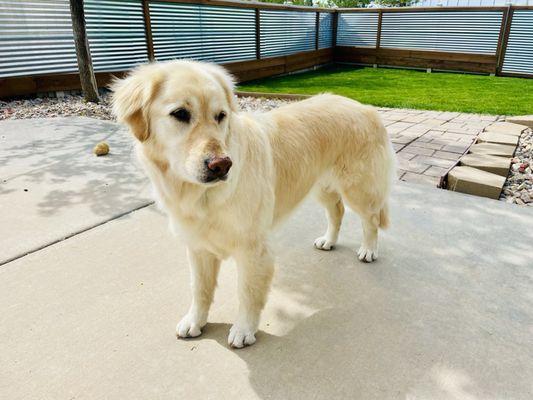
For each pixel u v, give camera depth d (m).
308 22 13.96
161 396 1.95
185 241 2.22
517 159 5.12
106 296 2.64
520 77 12.52
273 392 1.96
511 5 12.02
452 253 3.14
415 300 2.62
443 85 11.07
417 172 4.81
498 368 2.09
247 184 2.10
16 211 3.70
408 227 3.54
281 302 2.64
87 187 4.25
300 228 3.62
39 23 7.84
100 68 8.67
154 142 1.97
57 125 6.50
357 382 2.02
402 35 14.31
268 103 8.57
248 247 2.20
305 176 2.65
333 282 2.84
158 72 1.94
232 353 2.21
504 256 3.09
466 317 2.46
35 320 2.42
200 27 10.30
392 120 7.37
